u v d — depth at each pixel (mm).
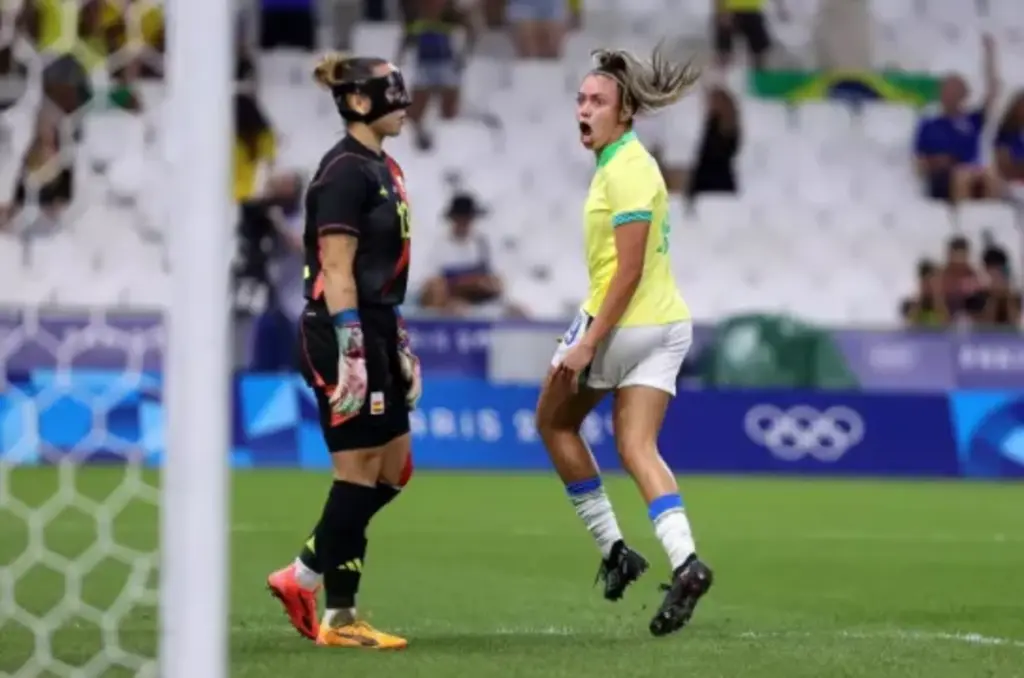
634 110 25688
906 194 75500
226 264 15352
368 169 24531
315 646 24969
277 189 63688
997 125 76000
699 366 63719
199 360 15195
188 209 15234
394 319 25031
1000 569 37875
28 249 66062
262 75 73125
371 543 41094
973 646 25750
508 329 62969
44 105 62281
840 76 77250
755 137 76062
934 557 39969
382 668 22922
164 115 19688
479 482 57125
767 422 63188
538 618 29359
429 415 62250
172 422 15211
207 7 15250
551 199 73625
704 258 73688
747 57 76875
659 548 40594
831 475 62938
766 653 24625
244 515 46125
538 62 75750
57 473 54719
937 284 68250
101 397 56781
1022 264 74375
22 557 35969
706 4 77688
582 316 26172
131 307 66188
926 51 78562
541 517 47156
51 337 56656
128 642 24531
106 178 66625
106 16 56688
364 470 24906
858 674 22922
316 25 74062
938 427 63844
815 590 34094
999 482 62281
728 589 34188
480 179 73438
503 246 72812
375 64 24641
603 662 23641
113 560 35375
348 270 24312
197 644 15109
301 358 25094
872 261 74438
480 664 23375
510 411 62625
